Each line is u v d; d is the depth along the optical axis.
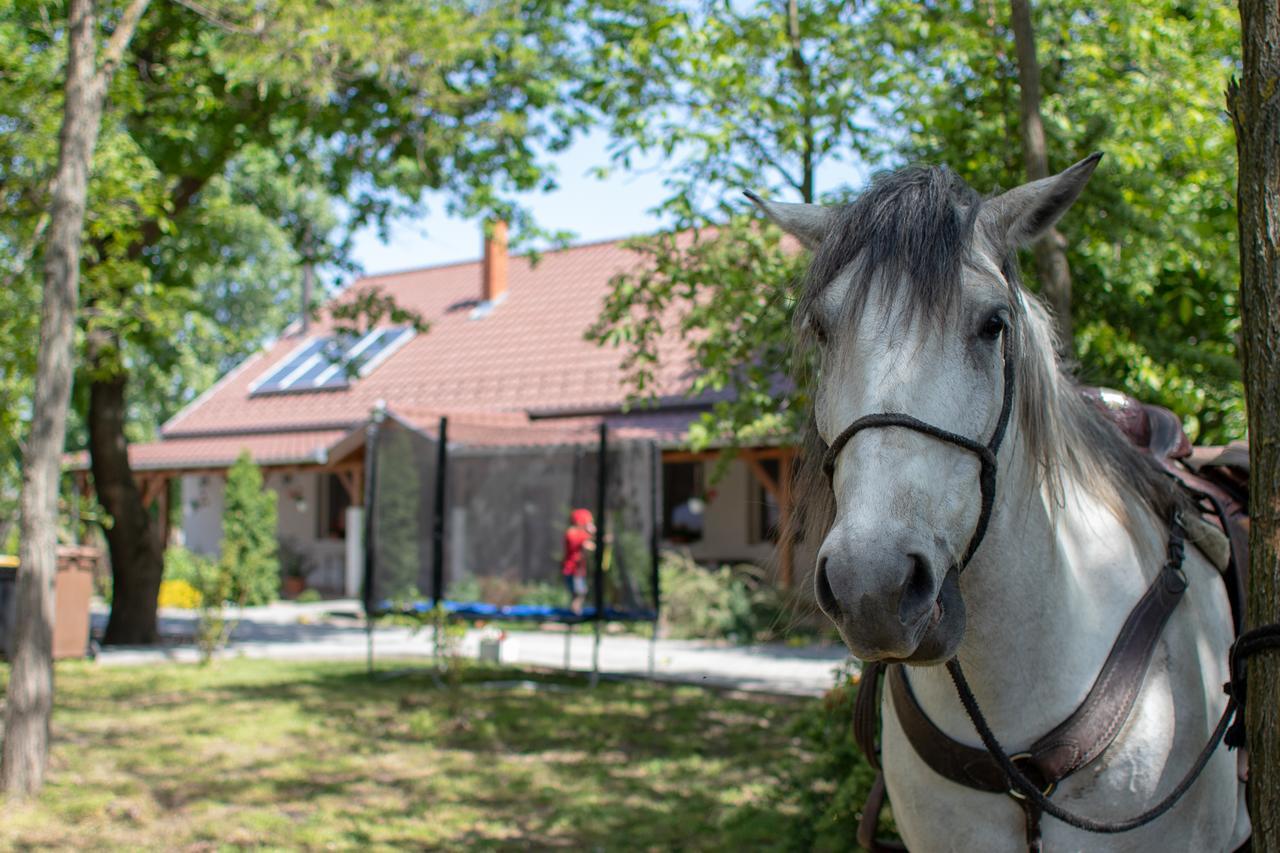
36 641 5.61
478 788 6.06
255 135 11.34
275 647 13.09
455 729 7.71
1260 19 1.73
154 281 12.47
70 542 13.09
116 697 8.91
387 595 10.47
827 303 1.83
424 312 24.19
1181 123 5.02
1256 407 1.71
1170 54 5.02
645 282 6.83
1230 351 5.00
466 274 25.28
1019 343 1.89
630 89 6.57
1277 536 1.67
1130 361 4.64
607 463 10.68
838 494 1.72
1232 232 4.88
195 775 6.25
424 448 10.80
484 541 11.30
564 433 13.01
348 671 10.72
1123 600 2.12
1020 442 1.94
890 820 4.05
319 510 23.28
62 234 5.60
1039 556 1.99
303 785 6.11
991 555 1.94
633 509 10.48
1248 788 1.74
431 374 21.44
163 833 5.09
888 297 1.74
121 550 13.08
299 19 7.73
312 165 11.78
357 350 23.62
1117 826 1.93
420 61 8.96
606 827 5.29
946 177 1.89
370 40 8.12
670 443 14.55
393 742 7.28
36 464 5.56
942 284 1.72
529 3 10.22
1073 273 5.02
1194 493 2.52
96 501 12.76
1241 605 2.35
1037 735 2.00
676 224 6.52
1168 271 5.13
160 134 10.55
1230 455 2.81
